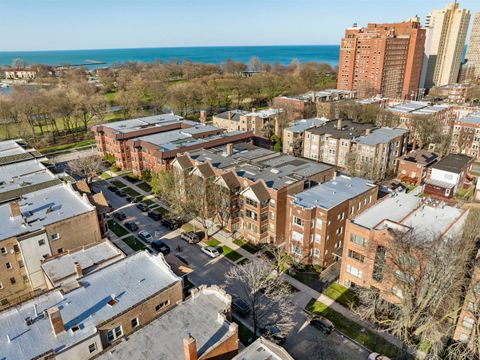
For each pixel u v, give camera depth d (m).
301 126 126.31
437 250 42.72
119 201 92.00
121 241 73.25
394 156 109.62
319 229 61.94
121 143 109.00
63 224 55.75
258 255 67.62
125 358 32.88
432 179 96.44
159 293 40.56
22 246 52.19
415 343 47.03
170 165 91.69
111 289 41.59
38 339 34.88
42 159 87.38
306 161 84.81
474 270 42.72
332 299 56.25
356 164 100.38
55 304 39.41
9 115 147.75
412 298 44.69
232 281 60.25
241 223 75.00
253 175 74.94
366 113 143.38
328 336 49.12
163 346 34.03
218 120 151.12
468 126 122.56
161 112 185.38
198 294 40.66
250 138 109.88
